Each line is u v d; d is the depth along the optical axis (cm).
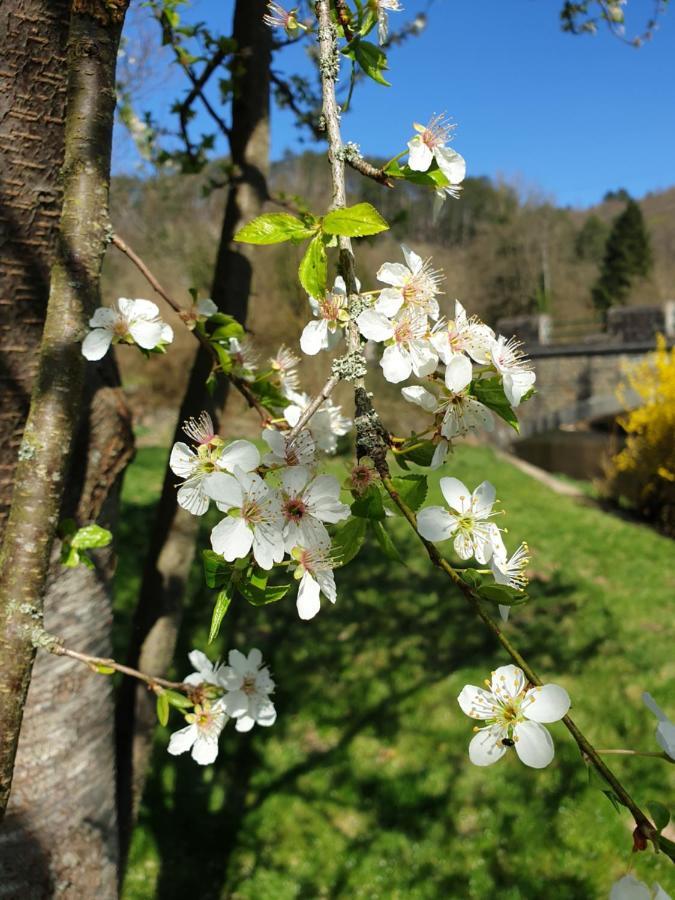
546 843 382
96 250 124
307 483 93
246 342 161
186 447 99
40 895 179
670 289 4166
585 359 2289
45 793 180
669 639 617
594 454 2097
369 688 517
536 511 1034
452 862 377
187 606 579
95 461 178
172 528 246
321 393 97
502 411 98
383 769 441
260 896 360
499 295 4059
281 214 96
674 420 1039
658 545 909
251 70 269
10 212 148
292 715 488
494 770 435
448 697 507
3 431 156
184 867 371
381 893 362
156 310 136
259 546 91
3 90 142
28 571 121
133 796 239
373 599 644
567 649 582
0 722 119
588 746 88
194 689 143
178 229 1411
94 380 179
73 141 121
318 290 94
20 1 139
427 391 99
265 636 570
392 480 93
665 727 87
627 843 377
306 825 401
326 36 106
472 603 92
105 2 117
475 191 4416
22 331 155
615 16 342
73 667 183
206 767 436
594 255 5181
